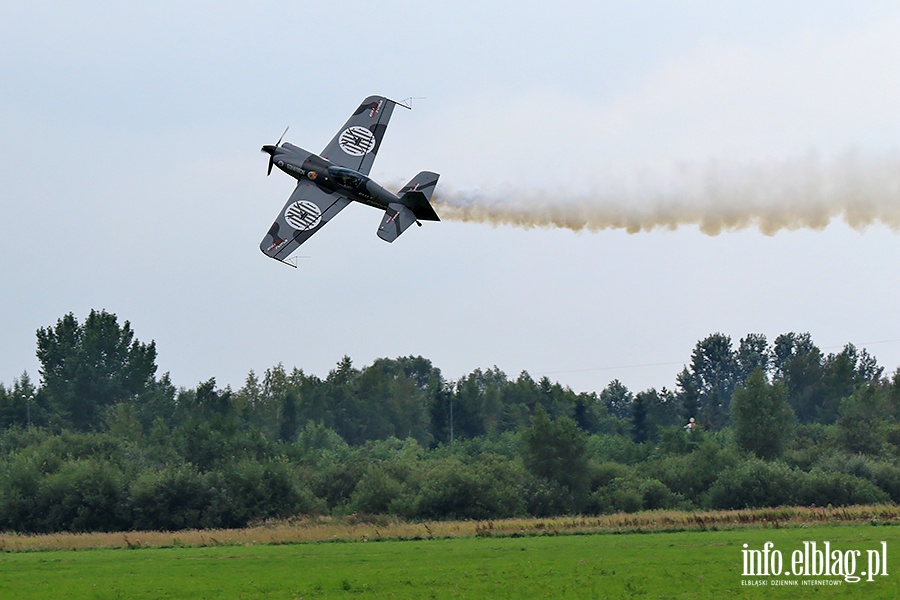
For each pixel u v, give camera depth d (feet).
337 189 498.28
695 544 432.66
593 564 370.32
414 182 487.61
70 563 430.61
